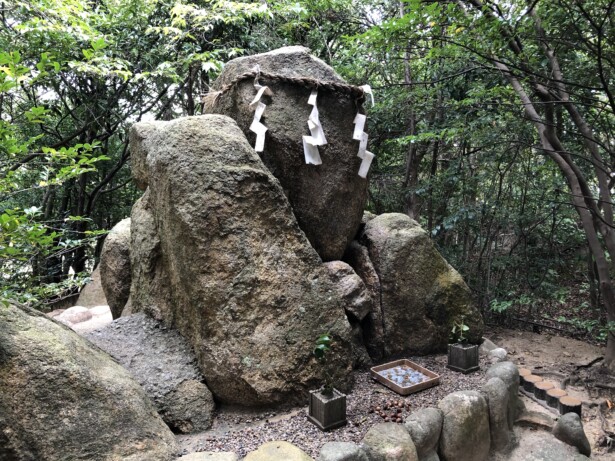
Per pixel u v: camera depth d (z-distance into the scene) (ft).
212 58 18.92
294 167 9.73
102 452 5.83
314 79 9.74
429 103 17.93
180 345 8.58
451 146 19.85
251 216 8.18
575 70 12.59
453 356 10.10
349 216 10.59
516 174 17.04
